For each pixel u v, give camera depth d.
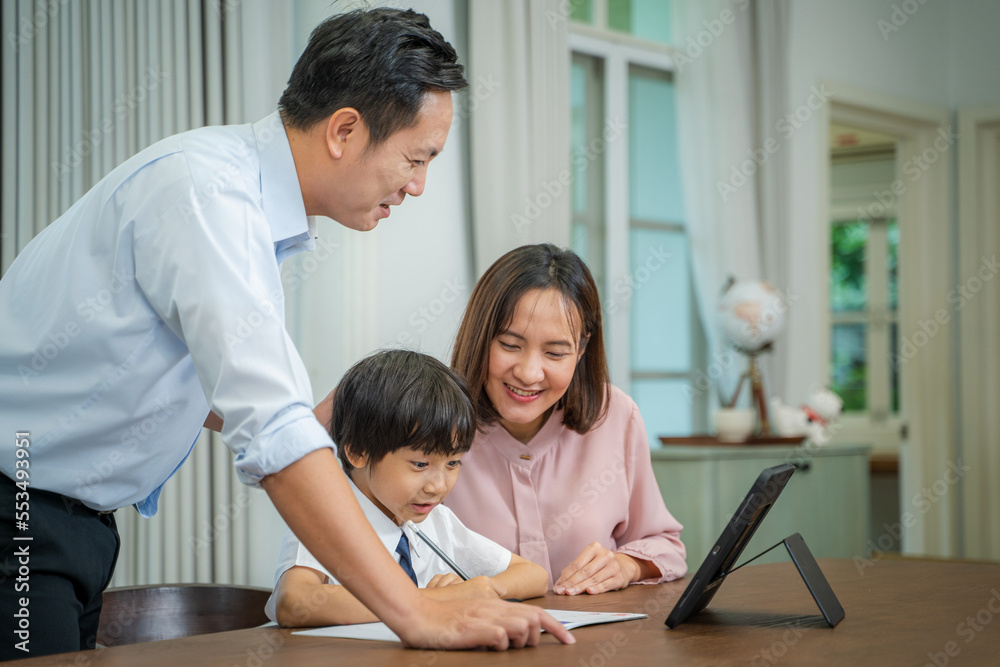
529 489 1.60
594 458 1.64
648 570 1.53
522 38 3.08
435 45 1.09
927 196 4.76
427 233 2.96
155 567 2.47
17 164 2.42
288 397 0.90
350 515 0.88
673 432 3.87
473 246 3.10
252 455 0.87
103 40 2.47
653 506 1.68
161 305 0.98
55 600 1.07
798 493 3.20
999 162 4.77
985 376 4.72
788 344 4.02
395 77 1.04
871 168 5.19
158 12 2.52
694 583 1.02
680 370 3.90
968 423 4.70
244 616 1.42
